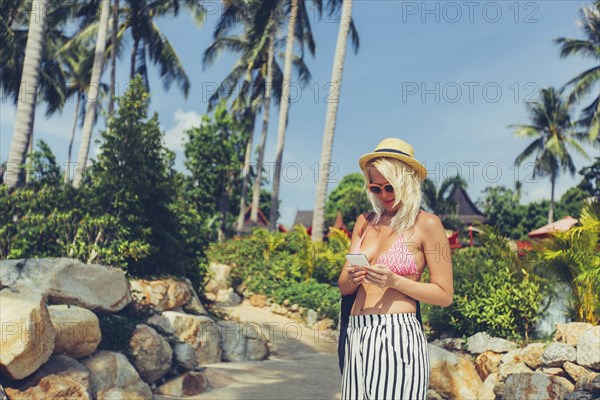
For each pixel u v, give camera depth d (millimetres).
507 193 58469
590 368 6961
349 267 2438
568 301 9125
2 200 9992
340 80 23156
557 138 45062
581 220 9305
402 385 2328
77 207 11070
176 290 12180
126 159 11750
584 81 38250
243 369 10742
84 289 8203
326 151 22953
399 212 2527
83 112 42000
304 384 9641
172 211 12766
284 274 20453
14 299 6641
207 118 32906
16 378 6203
